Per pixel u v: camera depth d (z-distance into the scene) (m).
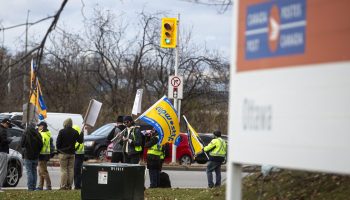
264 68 19.19
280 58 18.61
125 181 42.03
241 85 20.19
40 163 66.38
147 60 180.38
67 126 65.38
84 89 165.25
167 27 89.12
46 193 57.31
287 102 18.28
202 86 173.50
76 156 66.06
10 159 71.12
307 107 17.62
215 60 172.25
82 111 157.62
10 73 31.41
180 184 86.69
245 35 20.09
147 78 181.12
